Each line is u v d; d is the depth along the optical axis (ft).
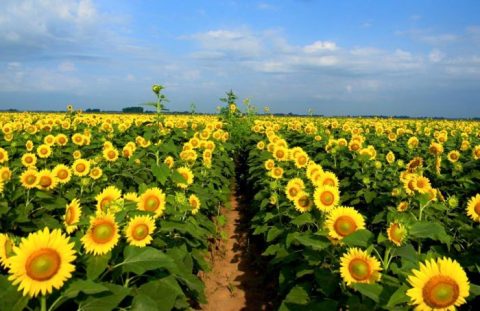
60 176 24.44
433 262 9.62
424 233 11.66
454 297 9.18
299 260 19.13
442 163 32.60
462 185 28.35
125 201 16.07
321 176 21.49
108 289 10.06
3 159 29.35
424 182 20.52
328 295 13.65
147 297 11.83
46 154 35.73
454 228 19.48
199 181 31.07
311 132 54.39
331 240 14.05
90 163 27.66
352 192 30.96
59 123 61.16
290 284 18.84
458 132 72.13
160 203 16.67
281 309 14.64
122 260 12.68
